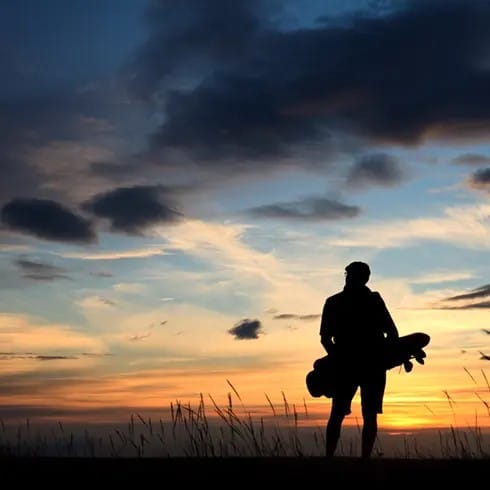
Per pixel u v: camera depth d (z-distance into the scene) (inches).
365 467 370.6
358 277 426.3
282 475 359.6
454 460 383.6
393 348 419.2
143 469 373.1
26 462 387.5
